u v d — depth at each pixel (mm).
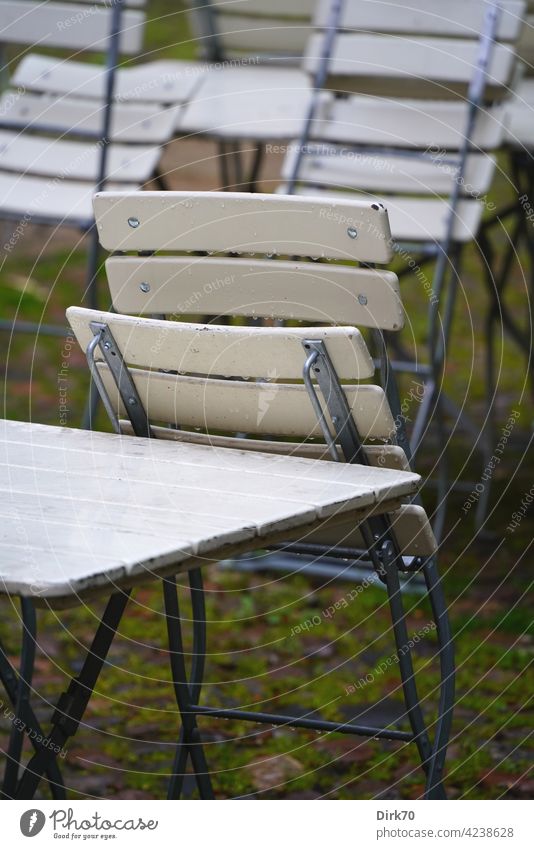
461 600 7004
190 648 6473
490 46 6855
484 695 5871
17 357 11375
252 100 8102
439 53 7051
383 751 5355
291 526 2885
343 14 7293
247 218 3699
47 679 6035
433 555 3668
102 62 15359
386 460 3523
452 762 5215
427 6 7133
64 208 7605
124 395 3779
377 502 3129
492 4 6828
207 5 8492
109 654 6375
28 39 8141
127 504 2965
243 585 7359
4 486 3117
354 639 6562
